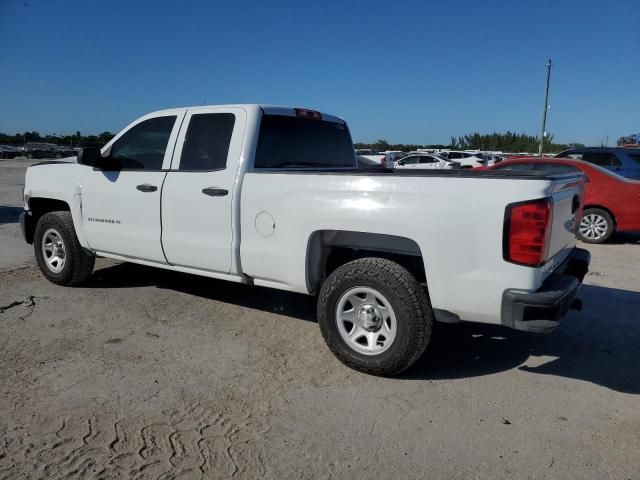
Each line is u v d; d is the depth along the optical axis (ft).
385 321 12.31
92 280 20.20
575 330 16.12
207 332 15.24
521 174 12.01
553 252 11.89
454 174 12.14
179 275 21.13
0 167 110.93
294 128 16.20
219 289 19.36
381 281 11.97
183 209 15.21
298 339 14.87
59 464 9.05
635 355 14.33
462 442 10.04
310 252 13.29
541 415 11.10
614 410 11.36
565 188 12.40
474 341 15.08
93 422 10.38
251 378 12.45
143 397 11.41
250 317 16.55
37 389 11.62
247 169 14.32
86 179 17.66
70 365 12.87
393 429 10.43
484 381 12.59
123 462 9.17
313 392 11.84
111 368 12.76
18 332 14.89
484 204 11.01
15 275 20.86
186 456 9.39
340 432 10.28
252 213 13.91
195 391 11.75
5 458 9.16
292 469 9.12
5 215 38.14
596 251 29.37
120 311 16.83
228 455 9.46
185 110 15.83
